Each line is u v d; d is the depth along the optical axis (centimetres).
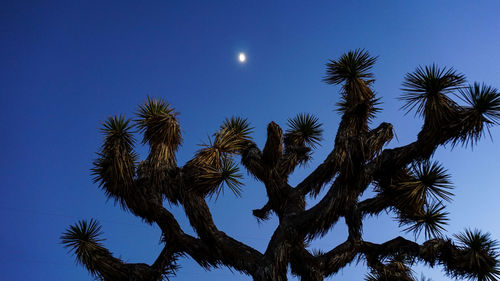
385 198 768
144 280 733
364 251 797
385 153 709
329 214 682
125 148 729
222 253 712
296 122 948
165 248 760
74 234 740
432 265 761
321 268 748
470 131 638
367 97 807
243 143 798
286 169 831
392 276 816
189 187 716
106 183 743
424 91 662
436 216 754
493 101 619
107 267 732
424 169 707
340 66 813
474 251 743
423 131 673
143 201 732
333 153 737
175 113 808
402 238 797
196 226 714
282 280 682
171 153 771
